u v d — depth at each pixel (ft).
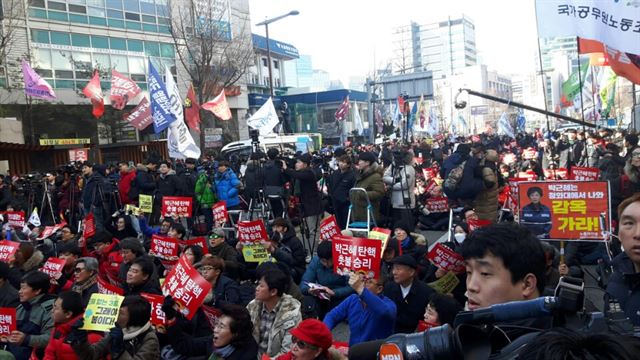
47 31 92.84
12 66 85.05
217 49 107.55
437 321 13.80
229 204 38.47
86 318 14.94
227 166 39.17
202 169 44.37
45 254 30.73
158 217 41.91
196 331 17.88
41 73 91.20
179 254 23.97
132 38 105.60
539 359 3.41
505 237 5.62
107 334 14.71
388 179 32.71
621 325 4.67
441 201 38.37
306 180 34.27
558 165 53.72
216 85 103.09
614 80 76.33
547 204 19.01
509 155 60.39
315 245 36.37
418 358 4.62
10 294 19.57
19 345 17.13
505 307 4.68
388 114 128.47
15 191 52.21
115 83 58.18
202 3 106.83
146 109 52.24
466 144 29.32
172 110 41.60
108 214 41.73
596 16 20.34
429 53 397.60
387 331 14.93
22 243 25.12
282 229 24.98
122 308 15.01
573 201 18.71
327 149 76.18
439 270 19.98
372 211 30.17
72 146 87.51
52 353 14.53
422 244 24.52
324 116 162.50
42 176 55.88
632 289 9.63
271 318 16.15
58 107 89.25
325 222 24.58
